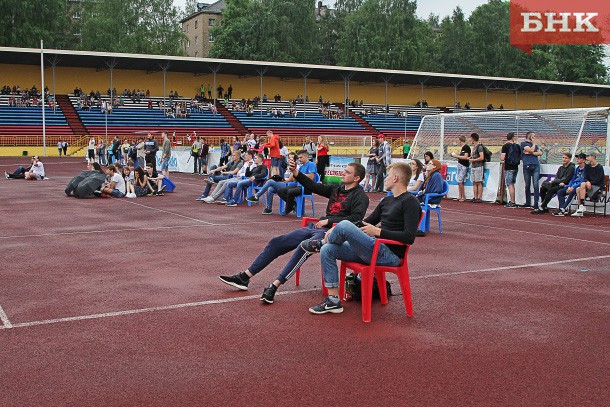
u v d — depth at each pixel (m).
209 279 7.88
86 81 54.22
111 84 50.44
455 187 20.31
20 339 5.50
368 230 6.12
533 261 9.40
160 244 10.52
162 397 4.29
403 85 66.25
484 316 6.36
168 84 57.56
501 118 20.20
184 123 52.59
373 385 4.52
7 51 45.09
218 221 13.59
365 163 25.62
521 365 4.97
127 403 4.19
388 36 81.19
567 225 13.84
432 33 103.94
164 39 77.00
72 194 19.39
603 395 4.40
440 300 6.98
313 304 6.74
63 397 4.29
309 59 80.06
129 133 49.44
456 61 90.31
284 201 15.00
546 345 5.47
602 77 92.56
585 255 9.98
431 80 62.06
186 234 11.66
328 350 5.27
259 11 77.50
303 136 54.50
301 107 60.81
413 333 5.76
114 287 7.43
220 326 5.91
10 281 7.71
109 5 72.69
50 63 48.84
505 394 4.39
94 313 6.31
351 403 4.21
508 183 17.58
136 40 73.06
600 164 16.56
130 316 6.22
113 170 19.11
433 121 22.09
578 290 7.53
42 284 7.56
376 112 62.62
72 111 50.44
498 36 90.62
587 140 17.56
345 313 6.42
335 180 24.44
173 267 8.62
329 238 6.31
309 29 80.19
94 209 15.81
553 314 6.47
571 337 5.71
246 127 54.22
